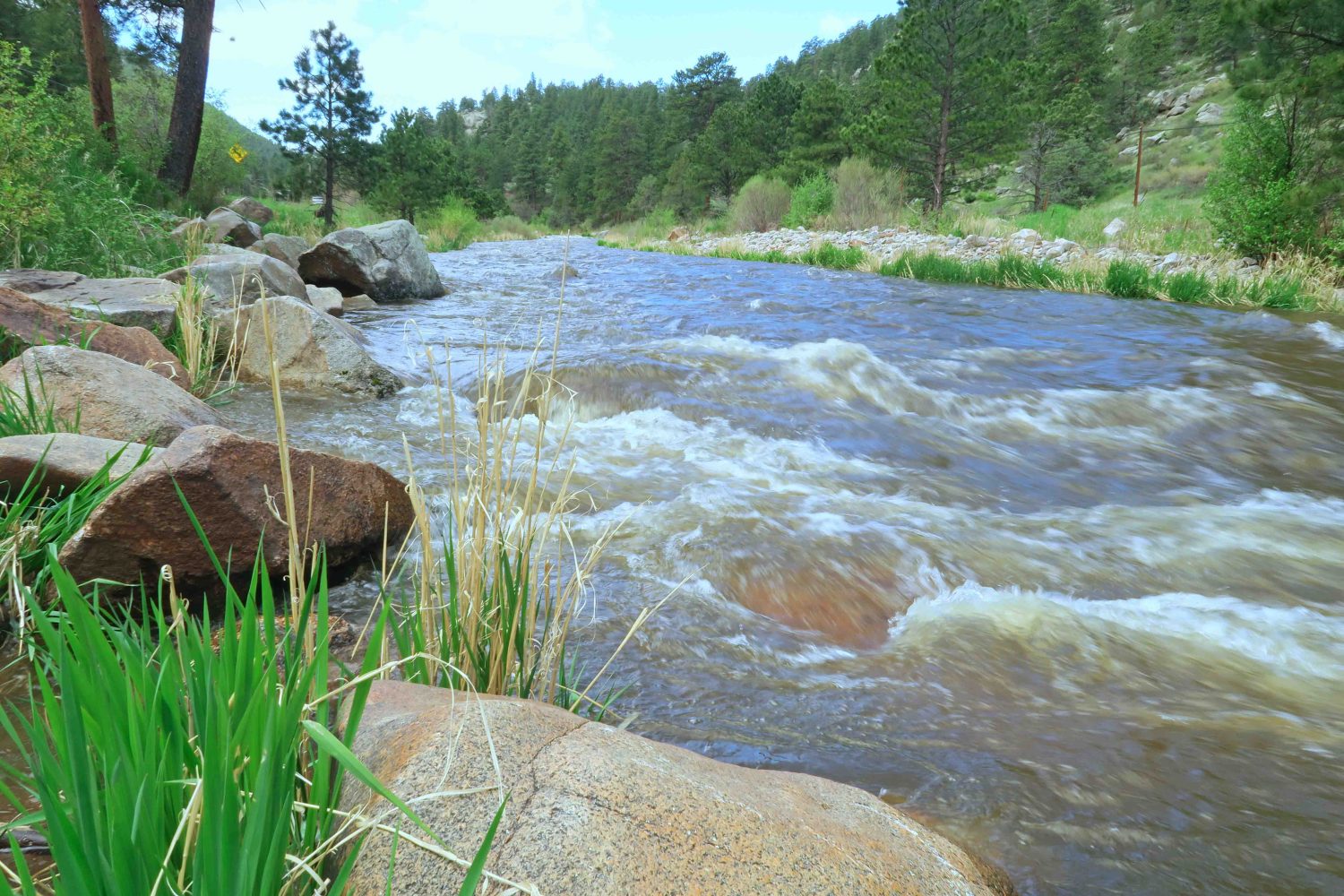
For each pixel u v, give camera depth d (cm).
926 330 964
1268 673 298
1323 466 566
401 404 611
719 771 171
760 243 2508
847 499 458
